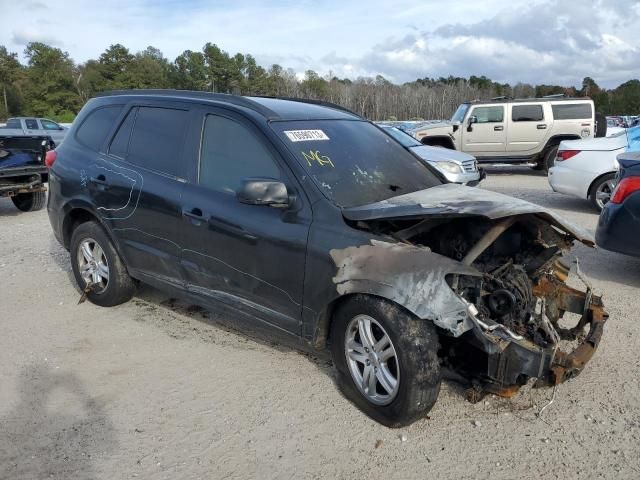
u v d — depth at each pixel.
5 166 10.04
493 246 3.99
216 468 3.11
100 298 5.35
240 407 3.69
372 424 3.49
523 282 3.63
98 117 5.38
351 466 3.12
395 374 3.39
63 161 5.47
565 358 3.26
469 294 3.40
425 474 3.05
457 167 10.14
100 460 3.17
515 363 3.16
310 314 3.66
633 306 5.34
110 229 5.02
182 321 5.09
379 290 3.24
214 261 4.18
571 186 9.62
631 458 3.16
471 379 3.65
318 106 4.90
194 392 3.88
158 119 4.80
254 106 4.26
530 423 3.49
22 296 5.77
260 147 4.02
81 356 4.43
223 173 4.21
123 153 4.98
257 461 3.16
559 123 15.26
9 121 27.17
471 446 3.28
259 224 3.86
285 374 4.12
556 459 3.16
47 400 3.79
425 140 15.83
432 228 3.84
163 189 4.50
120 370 4.20
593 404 3.68
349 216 3.54
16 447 3.29
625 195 5.63
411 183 4.23
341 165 4.03
